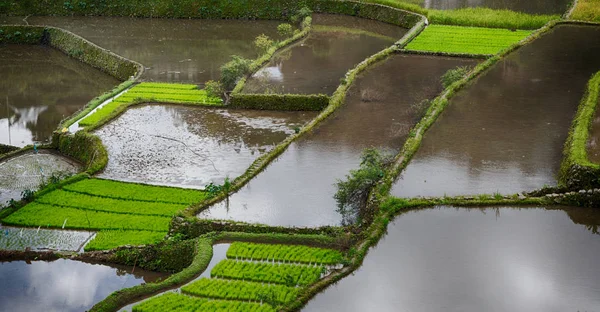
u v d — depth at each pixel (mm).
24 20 74000
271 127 43500
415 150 36000
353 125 41219
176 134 42875
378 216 29484
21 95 53781
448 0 73312
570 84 45219
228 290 25625
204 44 65062
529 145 36344
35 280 29016
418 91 46531
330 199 32594
